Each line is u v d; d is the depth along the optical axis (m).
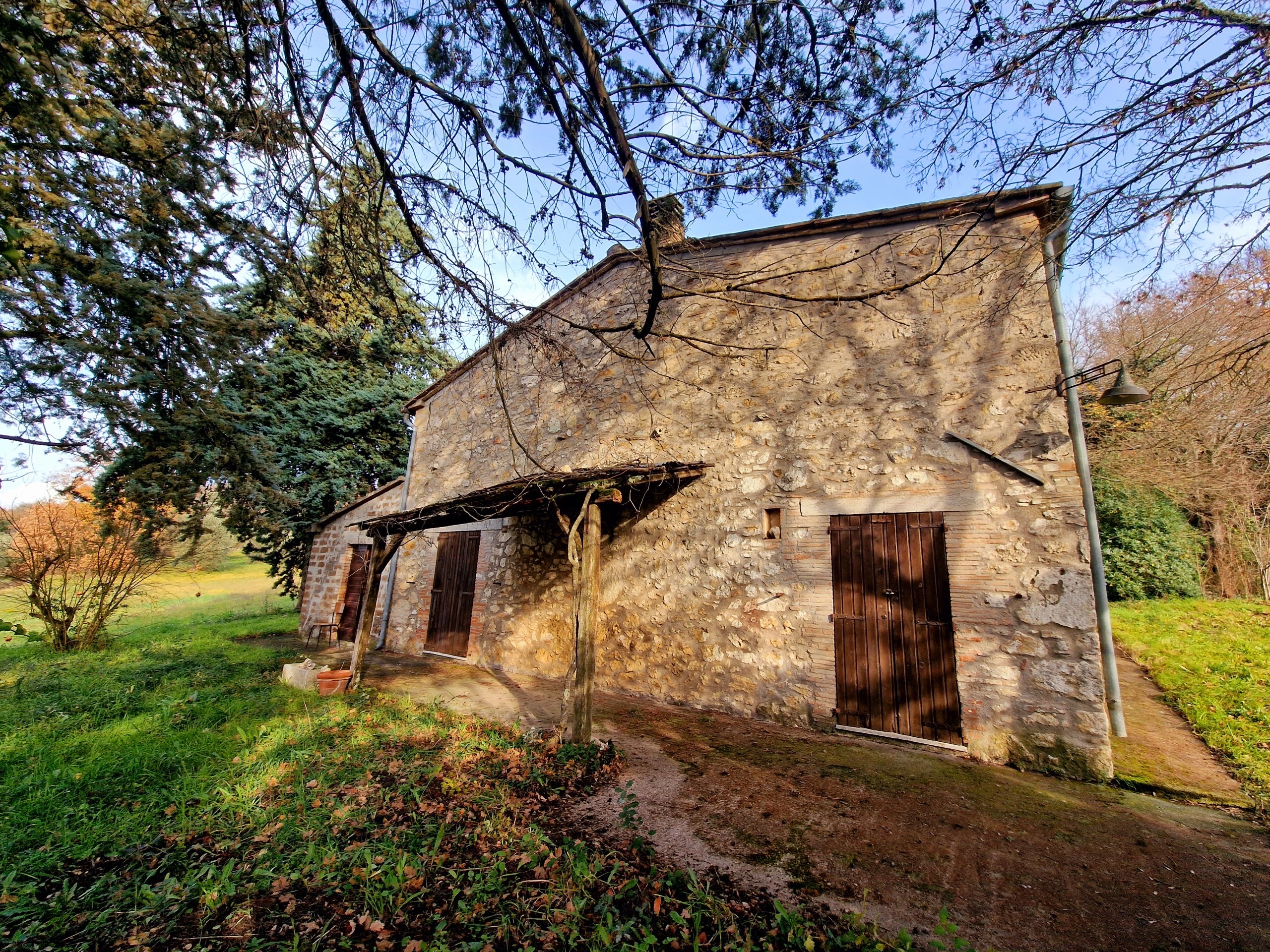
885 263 5.35
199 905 2.32
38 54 3.65
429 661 8.06
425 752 4.03
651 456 6.36
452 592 8.44
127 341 5.57
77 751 3.89
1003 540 4.34
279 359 11.16
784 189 3.53
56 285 4.87
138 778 3.46
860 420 5.14
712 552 5.68
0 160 3.97
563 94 2.52
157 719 4.56
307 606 10.91
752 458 5.65
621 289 7.18
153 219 5.09
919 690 4.46
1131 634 8.05
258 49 2.79
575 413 7.28
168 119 4.36
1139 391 3.87
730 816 3.21
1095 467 10.41
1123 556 10.22
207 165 4.38
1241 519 10.59
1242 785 3.68
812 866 2.69
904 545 4.73
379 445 13.32
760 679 5.17
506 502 5.02
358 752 3.99
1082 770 3.80
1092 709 3.84
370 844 2.75
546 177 2.85
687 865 2.68
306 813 3.06
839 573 4.96
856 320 5.36
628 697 5.90
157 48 3.41
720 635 5.47
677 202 3.41
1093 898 2.45
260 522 8.16
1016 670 4.14
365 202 3.70
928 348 4.96
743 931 2.20
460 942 2.13
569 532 4.66
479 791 3.39
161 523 7.39
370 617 6.37
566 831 2.99
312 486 11.87
